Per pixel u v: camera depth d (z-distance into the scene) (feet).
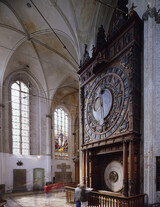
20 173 74.43
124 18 36.70
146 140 27.61
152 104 27.86
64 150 99.40
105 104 35.68
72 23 51.29
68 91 99.50
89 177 37.78
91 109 40.47
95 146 36.37
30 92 86.33
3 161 69.10
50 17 56.65
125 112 30.53
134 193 26.45
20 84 83.76
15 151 76.84
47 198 51.11
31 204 42.47
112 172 34.83
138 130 29.07
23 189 72.90
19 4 56.95
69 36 55.26
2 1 56.18
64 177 94.02
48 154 84.38
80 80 46.91
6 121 73.87
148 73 28.91
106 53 36.40
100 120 36.40
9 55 71.20
